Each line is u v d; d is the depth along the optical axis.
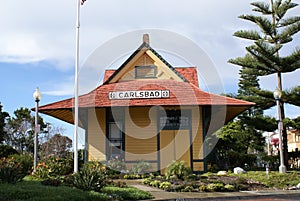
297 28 23.86
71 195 10.91
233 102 19.64
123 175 18.55
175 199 12.37
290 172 18.00
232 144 24.17
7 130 41.66
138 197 12.21
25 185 12.05
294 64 24.02
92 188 12.41
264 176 16.69
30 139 42.12
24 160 18.48
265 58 23.83
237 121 25.64
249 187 14.95
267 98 25.16
